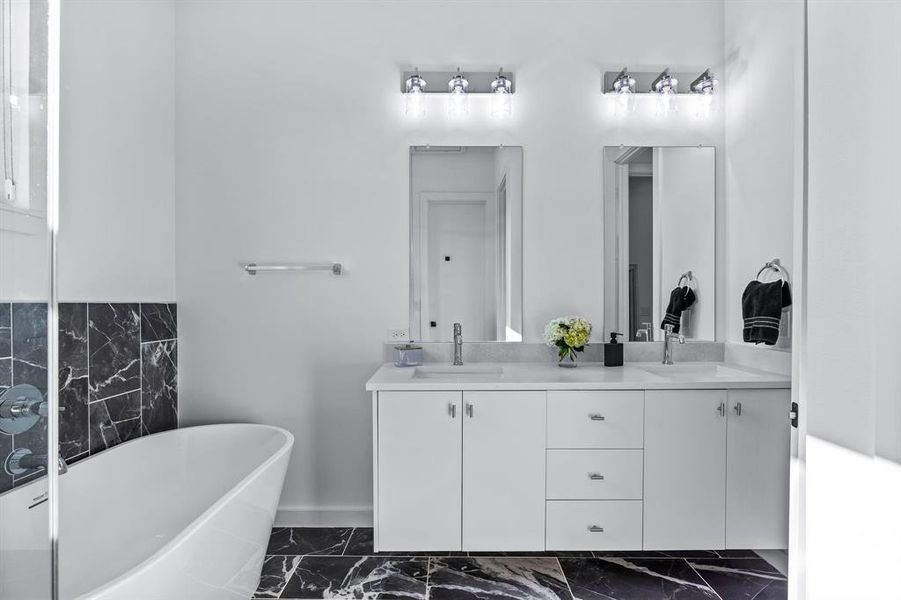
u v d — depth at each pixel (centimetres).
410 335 263
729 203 262
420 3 264
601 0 265
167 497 225
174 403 258
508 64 265
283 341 262
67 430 190
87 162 204
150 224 243
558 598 193
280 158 262
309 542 238
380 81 264
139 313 232
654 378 217
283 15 263
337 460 263
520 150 264
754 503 208
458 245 265
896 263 84
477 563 218
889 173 85
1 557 62
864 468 91
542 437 206
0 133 61
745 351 247
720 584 203
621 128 266
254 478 176
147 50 241
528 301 264
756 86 242
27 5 64
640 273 264
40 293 66
